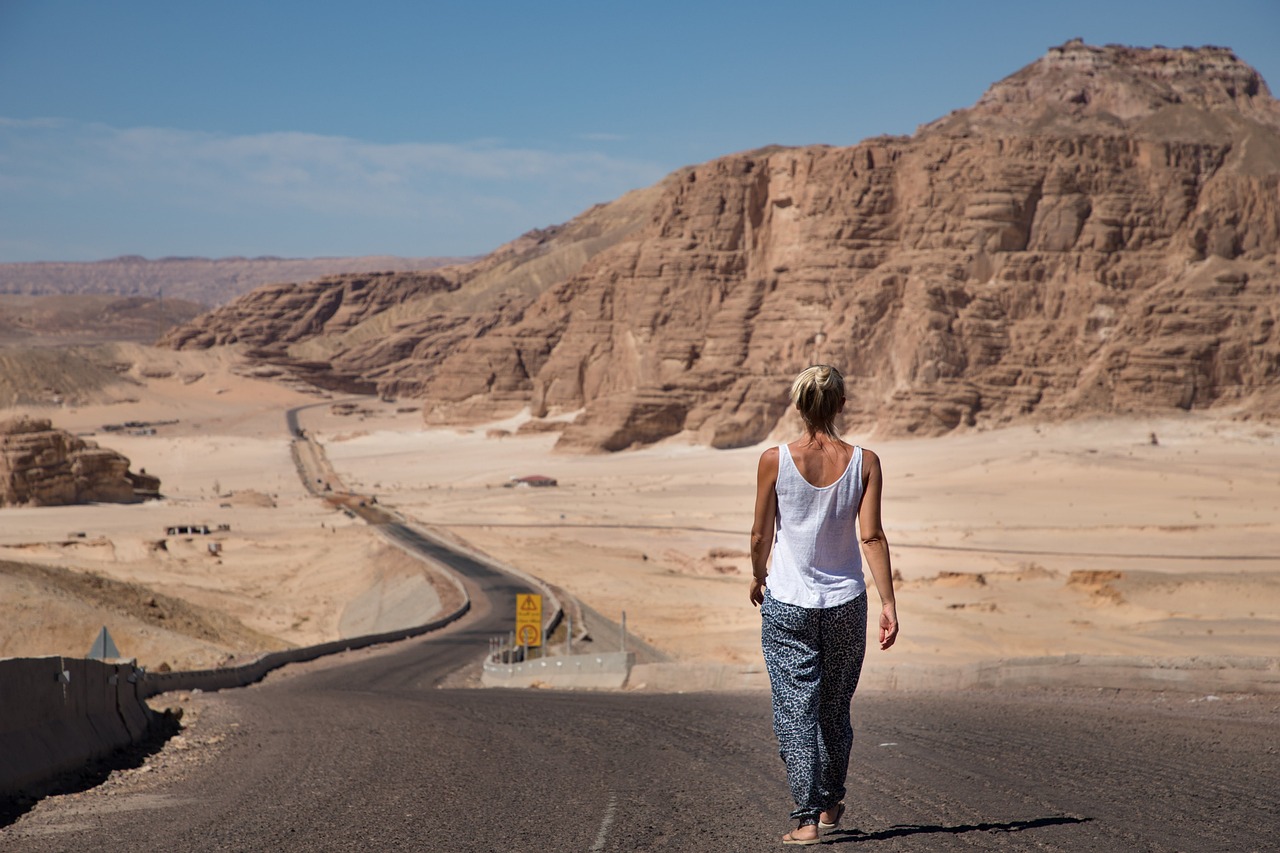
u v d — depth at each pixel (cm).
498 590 8769
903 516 15075
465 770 984
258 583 10506
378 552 11538
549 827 722
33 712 1025
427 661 4703
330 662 4612
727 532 15025
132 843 724
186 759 1164
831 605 621
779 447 635
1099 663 1595
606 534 14938
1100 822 673
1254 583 7150
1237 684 1477
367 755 1112
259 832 743
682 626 6925
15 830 789
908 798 767
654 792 833
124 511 18100
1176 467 18250
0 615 4312
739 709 1484
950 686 1692
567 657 2844
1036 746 993
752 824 707
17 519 16988
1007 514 14912
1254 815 690
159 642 4416
